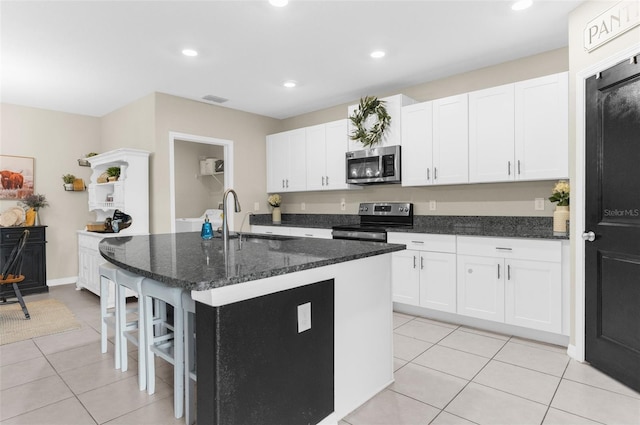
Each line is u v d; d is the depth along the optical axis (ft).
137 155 13.74
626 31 6.98
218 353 4.35
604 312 7.63
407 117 12.61
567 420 5.99
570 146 8.48
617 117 7.25
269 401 4.94
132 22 8.79
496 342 9.39
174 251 6.97
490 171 10.75
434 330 10.30
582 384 7.19
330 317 5.91
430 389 7.07
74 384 7.34
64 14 8.38
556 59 10.51
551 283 8.96
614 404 6.46
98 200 15.64
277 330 5.04
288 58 11.01
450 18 8.79
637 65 6.78
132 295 13.42
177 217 21.70
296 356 5.33
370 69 11.95
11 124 15.25
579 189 8.16
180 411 6.13
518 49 10.51
